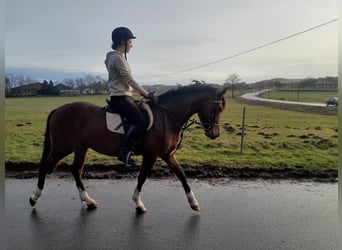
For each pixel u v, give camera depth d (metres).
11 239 2.94
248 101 36.19
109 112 3.61
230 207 3.79
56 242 2.90
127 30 3.53
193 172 5.21
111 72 3.49
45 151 3.85
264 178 5.05
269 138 8.94
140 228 3.20
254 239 3.00
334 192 4.38
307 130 11.10
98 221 3.36
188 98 3.64
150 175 5.07
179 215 3.54
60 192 4.26
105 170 5.33
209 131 3.70
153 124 3.51
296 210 3.72
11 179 4.82
